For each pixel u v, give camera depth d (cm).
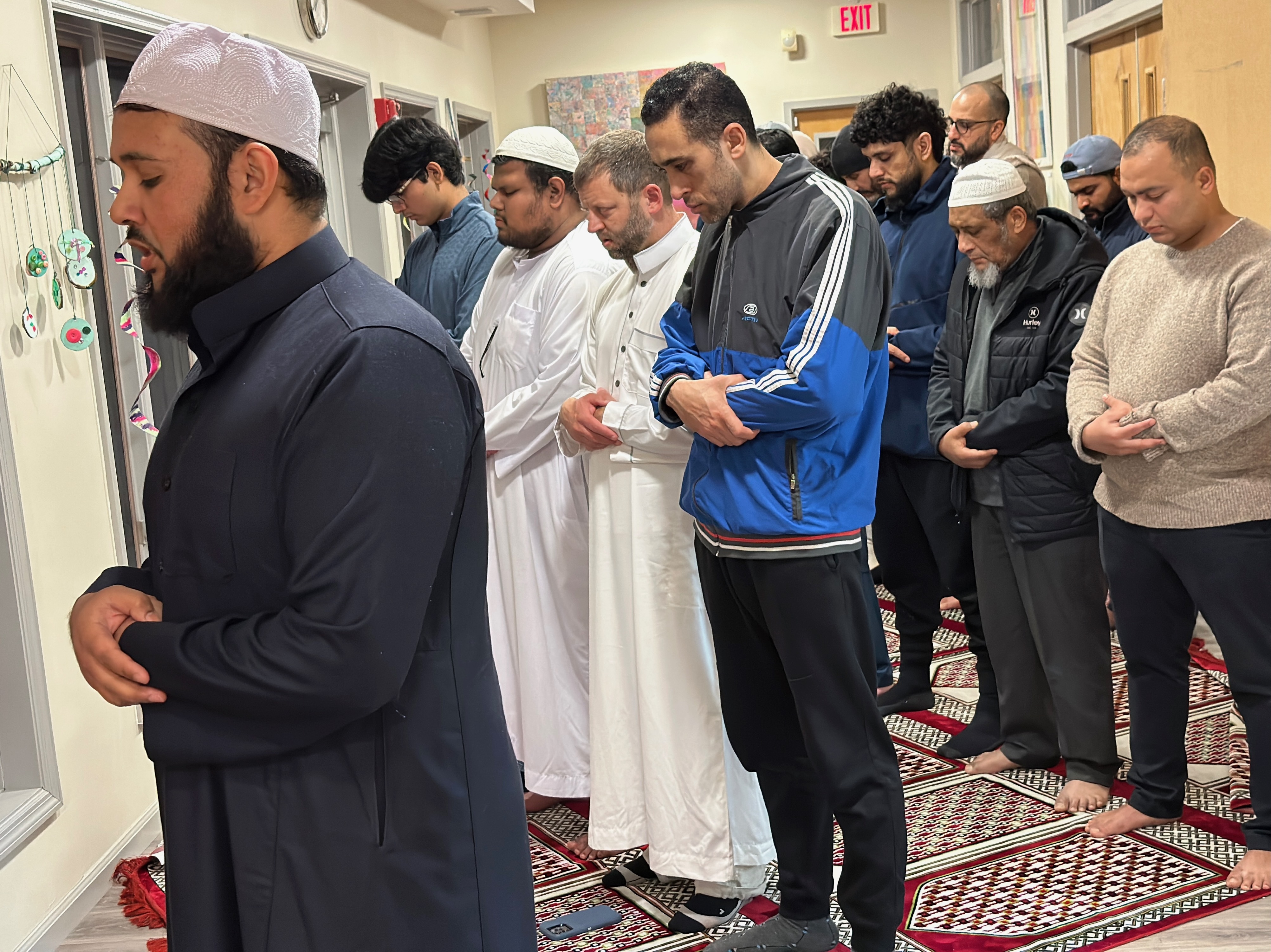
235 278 114
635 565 228
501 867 125
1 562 251
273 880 113
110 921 264
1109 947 218
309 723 109
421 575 110
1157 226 226
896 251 338
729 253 198
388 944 116
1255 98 219
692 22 884
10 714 255
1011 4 693
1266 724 232
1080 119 607
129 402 333
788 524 187
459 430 115
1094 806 273
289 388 110
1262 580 229
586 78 887
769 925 220
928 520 325
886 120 323
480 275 324
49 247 274
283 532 111
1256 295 219
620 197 231
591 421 230
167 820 117
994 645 296
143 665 110
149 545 122
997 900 237
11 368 257
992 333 277
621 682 239
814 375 179
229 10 410
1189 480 231
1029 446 270
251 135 111
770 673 207
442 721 120
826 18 875
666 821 231
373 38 594
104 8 311
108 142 328
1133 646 253
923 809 283
